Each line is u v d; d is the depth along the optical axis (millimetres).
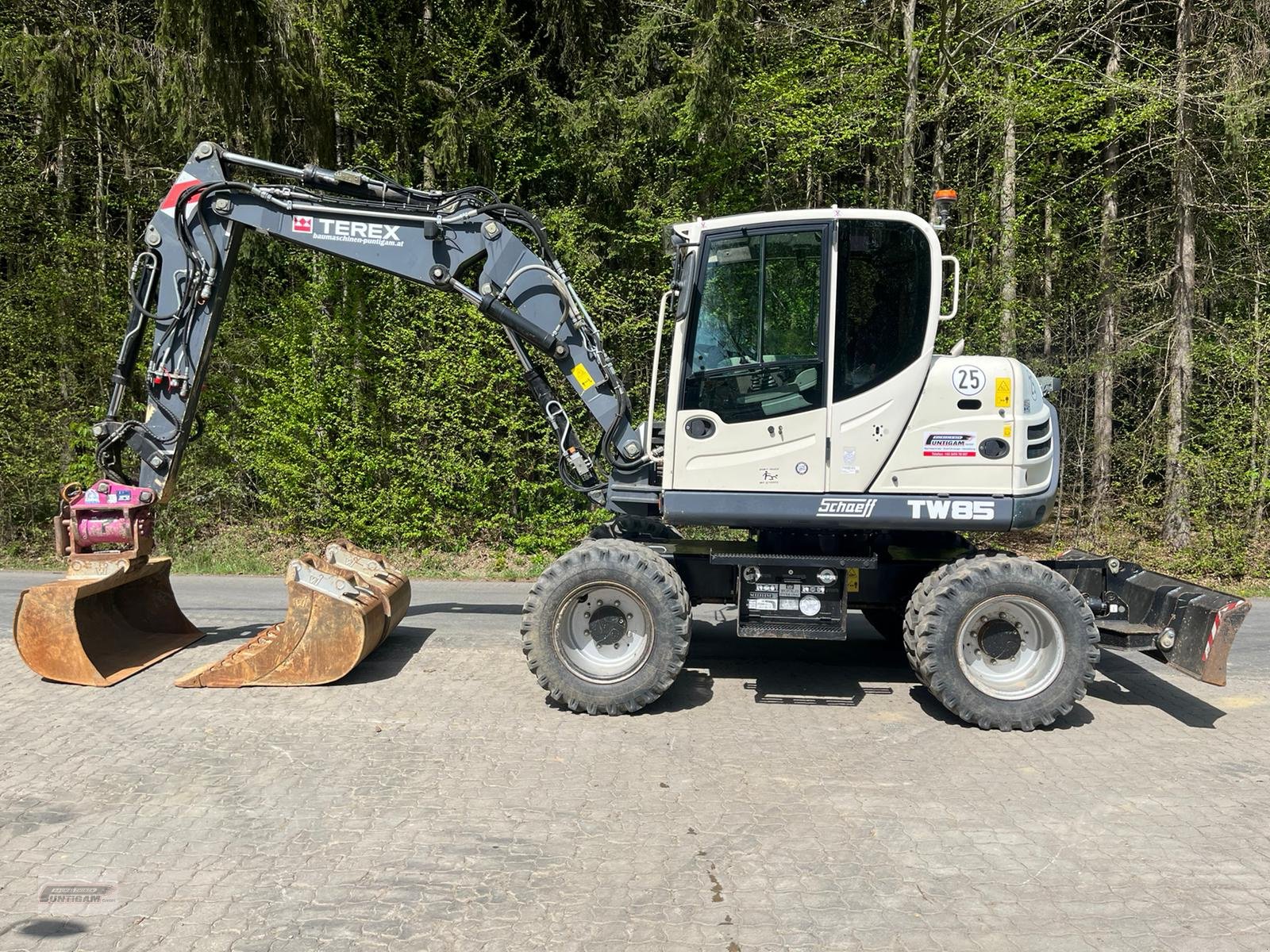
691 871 3654
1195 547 12680
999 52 11930
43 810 4125
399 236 6414
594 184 13578
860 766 4820
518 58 13125
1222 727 5555
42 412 13070
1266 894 3531
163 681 6113
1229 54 12305
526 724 5363
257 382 13508
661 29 13234
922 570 6102
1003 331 12617
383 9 12633
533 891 3477
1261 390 12391
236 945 3092
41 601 5973
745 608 5852
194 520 13383
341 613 6000
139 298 6551
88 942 3105
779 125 12391
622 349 12781
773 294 5582
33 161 13547
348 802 4250
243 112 12086
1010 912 3389
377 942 3115
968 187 13438
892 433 5516
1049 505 5734
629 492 6270
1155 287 13516
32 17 13086
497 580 11508
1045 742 5246
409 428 12586
